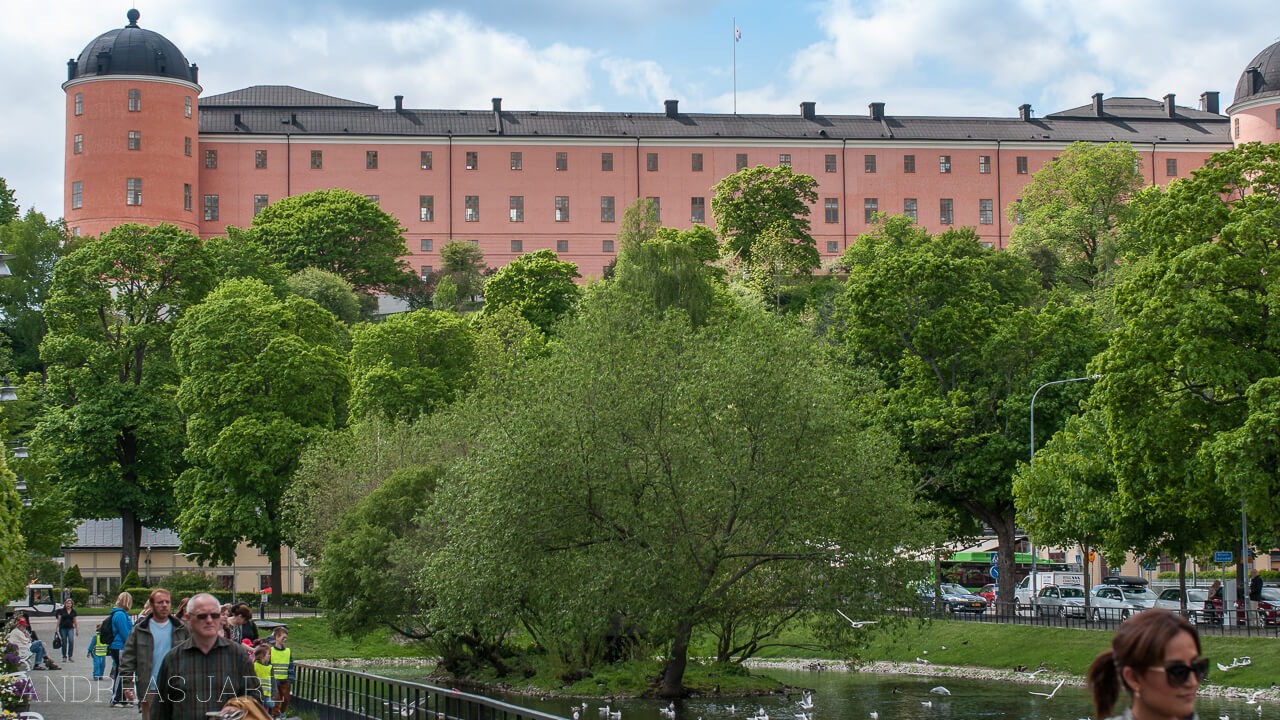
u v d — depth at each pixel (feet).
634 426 109.40
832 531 109.70
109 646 70.13
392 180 448.24
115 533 275.59
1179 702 15.90
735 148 458.09
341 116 452.35
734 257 389.39
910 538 118.93
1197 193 126.93
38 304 349.41
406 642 171.22
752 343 114.32
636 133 456.86
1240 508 130.62
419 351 266.16
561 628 118.21
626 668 131.34
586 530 110.73
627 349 117.60
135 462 232.94
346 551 141.28
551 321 317.01
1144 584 209.15
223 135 438.81
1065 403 172.14
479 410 141.38
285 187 442.50
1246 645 123.95
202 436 212.23
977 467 171.63
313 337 230.48
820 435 110.42
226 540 208.54
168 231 248.32
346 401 229.66
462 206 450.71
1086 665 132.77
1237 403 119.24
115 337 240.94
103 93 409.08
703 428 108.47
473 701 52.08
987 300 193.47
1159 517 138.62
